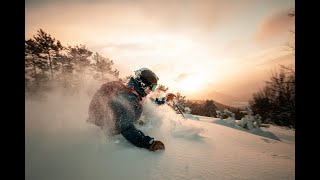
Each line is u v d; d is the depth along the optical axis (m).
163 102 3.39
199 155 2.36
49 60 18.78
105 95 2.63
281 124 10.60
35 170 1.82
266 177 1.92
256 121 7.24
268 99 11.05
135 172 1.89
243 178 1.87
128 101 2.56
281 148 2.97
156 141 2.42
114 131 2.53
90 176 1.80
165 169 1.97
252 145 3.09
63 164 1.96
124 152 2.30
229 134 3.69
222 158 2.31
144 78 2.70
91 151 2.24
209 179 1.82
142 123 3.07
